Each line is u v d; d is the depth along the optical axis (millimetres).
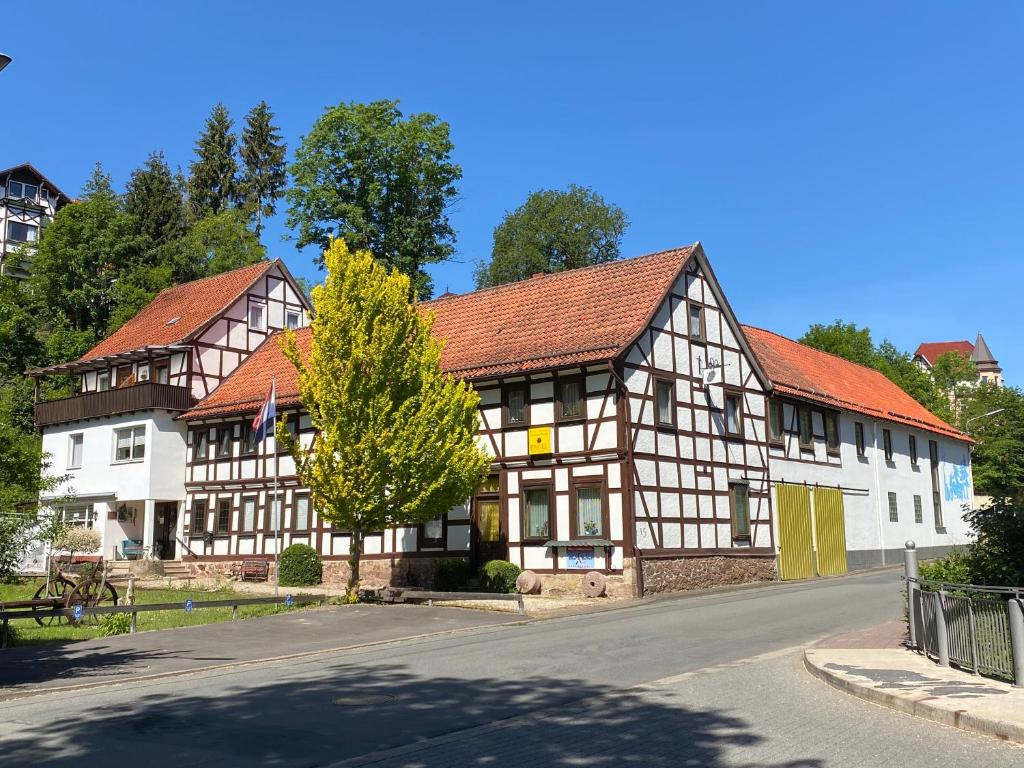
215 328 39656
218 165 71750
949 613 11477
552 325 29062
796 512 32781
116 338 44531
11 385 49969
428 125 47406
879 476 39750
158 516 38969
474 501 28141
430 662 13609
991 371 149500
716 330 30406
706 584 27609
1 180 75188
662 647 14516
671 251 30000
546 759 7664
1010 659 10188
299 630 18531
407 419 22859
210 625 19469
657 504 26312
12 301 51969
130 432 38000
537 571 26547
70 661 14805
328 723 9352
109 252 54562
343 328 22734
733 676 11648
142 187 64438
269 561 33500
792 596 22953
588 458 26062
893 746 7984
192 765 7766
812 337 67312
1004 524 13320
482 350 29516
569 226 60281
